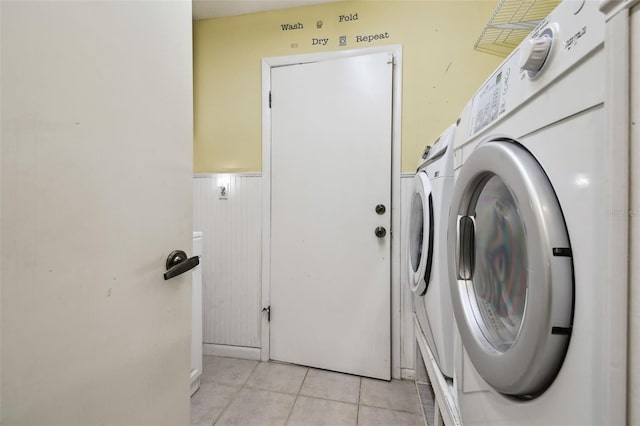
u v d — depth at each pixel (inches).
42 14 14.6
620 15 10.7
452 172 34.5
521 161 16.6
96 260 17.5
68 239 15.9
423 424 44.4
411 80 57.8
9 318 13.5
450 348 32.9
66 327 15.8
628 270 10.7
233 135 67.2
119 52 19.0
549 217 14.3
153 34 22.0
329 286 61.1
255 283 66.0
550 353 13.8
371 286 58.8
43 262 14.7
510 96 19.2
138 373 20.8
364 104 59.0
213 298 68.0
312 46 62.4
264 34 64.9
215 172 68.1
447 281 33.7
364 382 56.3
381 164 58.3
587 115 12.5
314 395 51.9
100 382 17.9
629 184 10.6
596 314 11.8
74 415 16.4
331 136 61.0
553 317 13.6
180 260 24.4
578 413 12.4
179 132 24.9
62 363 15.7
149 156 21.6
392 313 58.8
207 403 49.4
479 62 55.2
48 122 14.9
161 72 22.8
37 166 14.4
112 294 18.6
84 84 16.7
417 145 57.7
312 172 62.3
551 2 42.1
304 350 62.3
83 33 16.7
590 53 12.3
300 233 63.1
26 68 14.0
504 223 21.5
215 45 67.6
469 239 26.5
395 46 58.1
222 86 67.4
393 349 58.6
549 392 14.4
